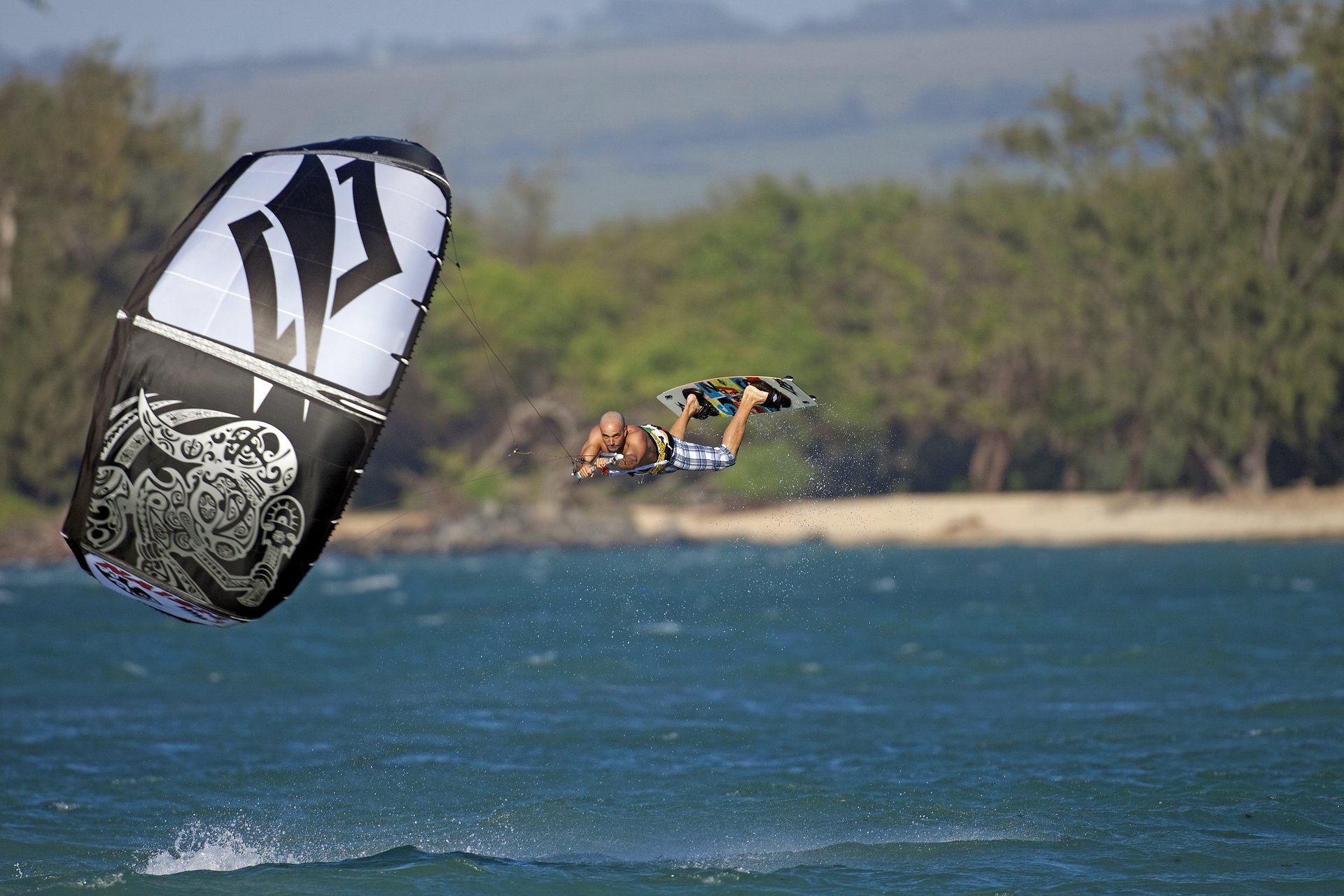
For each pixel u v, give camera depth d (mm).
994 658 113875
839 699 93812
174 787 67875
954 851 54469
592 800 64312
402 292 46312
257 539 44906
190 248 45812
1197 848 54219
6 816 61344
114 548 45281
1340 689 91812
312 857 54938
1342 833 56312
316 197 47281
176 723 86312
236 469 44406
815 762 71875
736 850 55469
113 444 44438
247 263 45469
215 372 44344
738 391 49844
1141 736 76562
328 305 45281
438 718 87250
